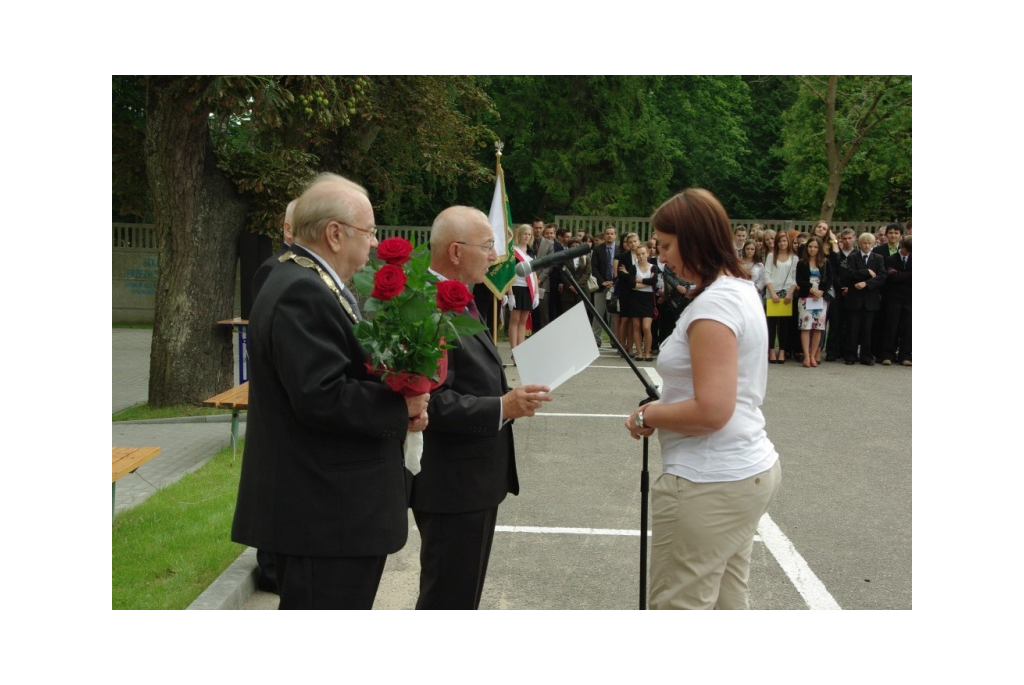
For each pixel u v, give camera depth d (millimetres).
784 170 30047
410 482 3234
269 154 9703
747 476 2812
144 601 4070
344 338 2654
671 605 2869
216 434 8344
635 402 9773
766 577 4723
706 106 29422
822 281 12492
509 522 5621
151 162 9312
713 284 2785
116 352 15359
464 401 3109
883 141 23656
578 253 3268
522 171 24891
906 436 8250
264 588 4492
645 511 3359
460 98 14094
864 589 4559
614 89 24469
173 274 9445
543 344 3232
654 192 25188
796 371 12242
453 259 3268
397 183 13227
